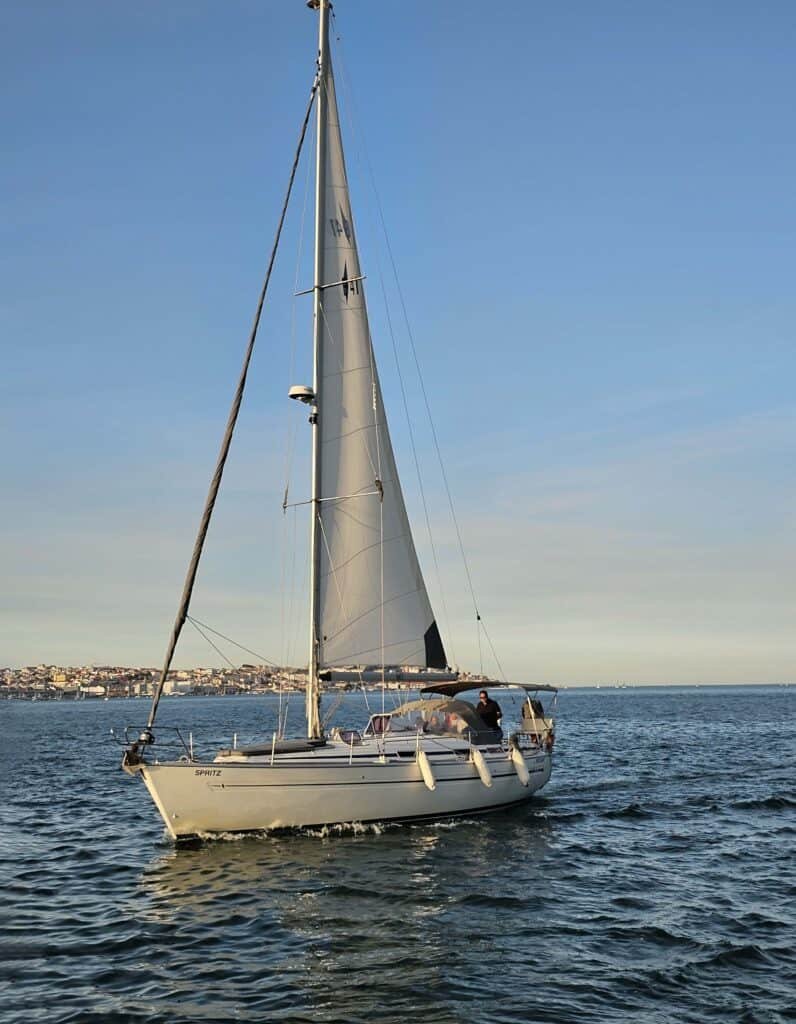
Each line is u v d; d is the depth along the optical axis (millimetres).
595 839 18656
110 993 9836
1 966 10711
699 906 13398
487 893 13984
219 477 19172
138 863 16250
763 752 40625
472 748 19875
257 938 11727
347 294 20781
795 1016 9180
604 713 97312
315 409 19906
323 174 20766
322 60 21031
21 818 22062
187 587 18250
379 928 12148
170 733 58188
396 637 20391
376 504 20547
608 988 9961
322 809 17750
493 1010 9320
